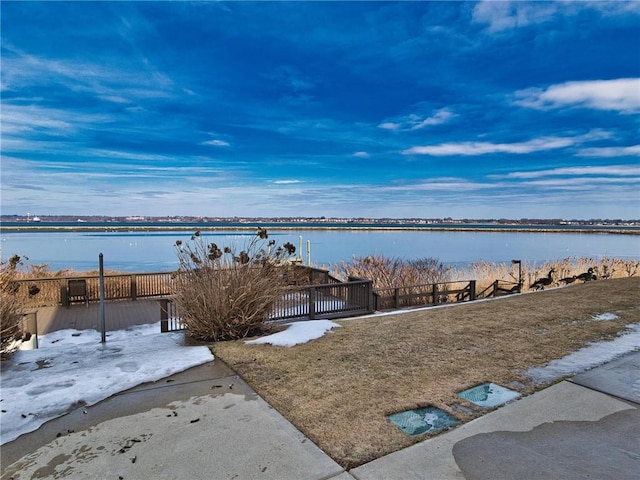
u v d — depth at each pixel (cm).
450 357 488
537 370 438
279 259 761
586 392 377
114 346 579
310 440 300
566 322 668
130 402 375
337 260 2411
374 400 368
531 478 248
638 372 428
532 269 1797
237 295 624
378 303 1017
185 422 333
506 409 345
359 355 503
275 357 502
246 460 275
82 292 1109
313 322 707
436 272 1521
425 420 328
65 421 338
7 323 542
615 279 1272
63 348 570
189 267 668
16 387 416
